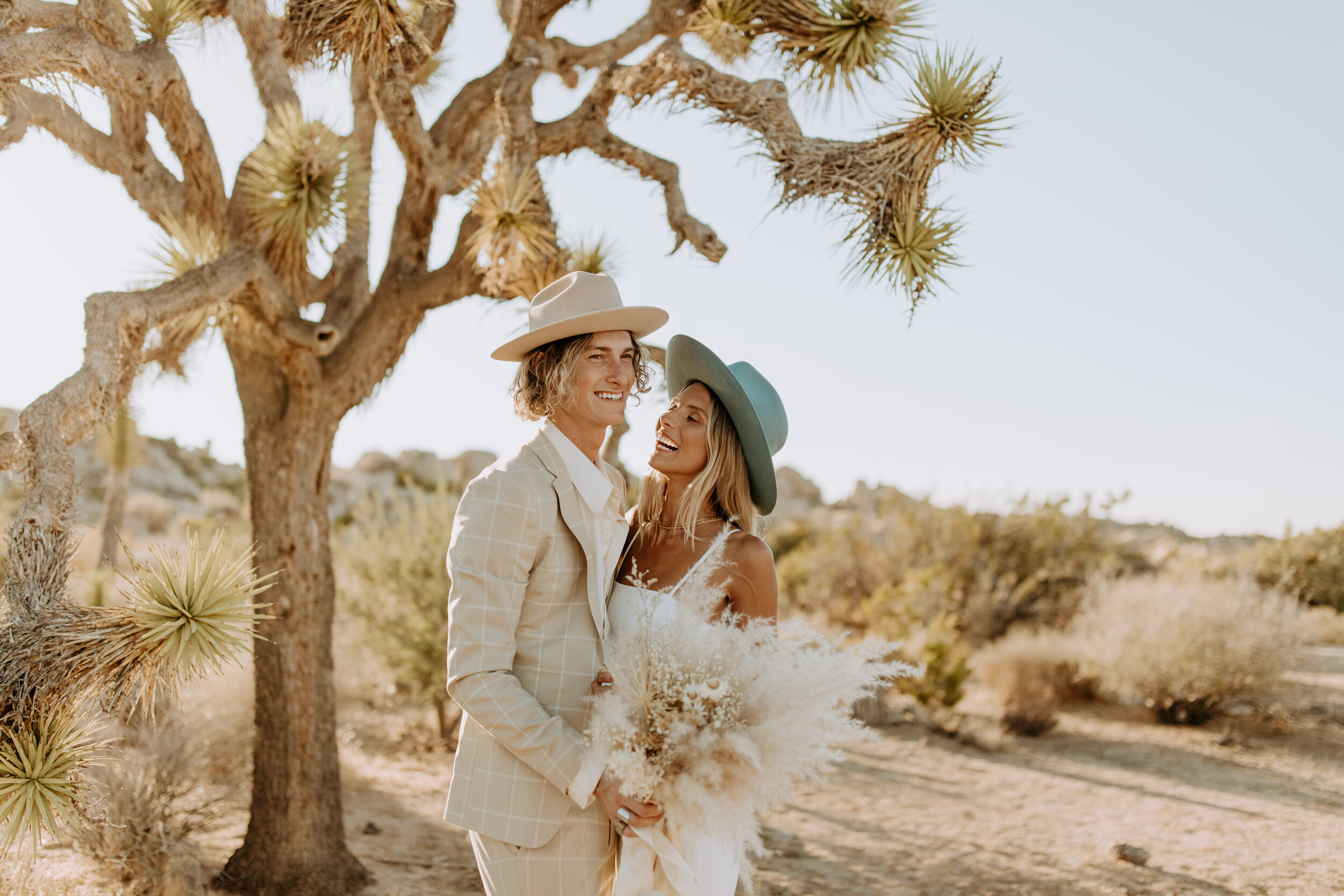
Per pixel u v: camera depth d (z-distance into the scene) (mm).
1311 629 10836
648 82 4340
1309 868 5094
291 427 4109
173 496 30406
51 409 2572
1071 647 10844
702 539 2654
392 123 3979
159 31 4145
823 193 3998
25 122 3375
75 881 3617
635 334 2570
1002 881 4797
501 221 3977
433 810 5602
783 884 4598
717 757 1944
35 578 2338
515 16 4395
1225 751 8242
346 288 4512
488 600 2068
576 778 2010
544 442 2297
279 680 4039
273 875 3932
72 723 2354
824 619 12453
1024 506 13883
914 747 8203
